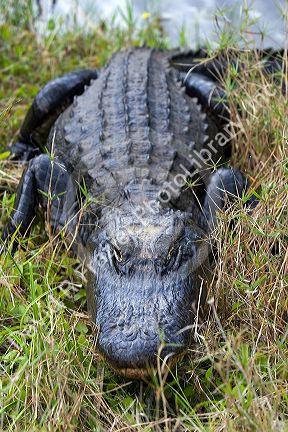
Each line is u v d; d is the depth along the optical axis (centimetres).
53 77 756
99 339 398
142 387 418
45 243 514
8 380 419
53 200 541
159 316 396
